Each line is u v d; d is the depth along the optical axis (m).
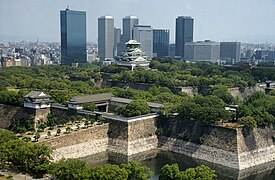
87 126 172.25
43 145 124.62
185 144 171.75
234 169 152.00
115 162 157.25
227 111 169.25
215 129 163.75
